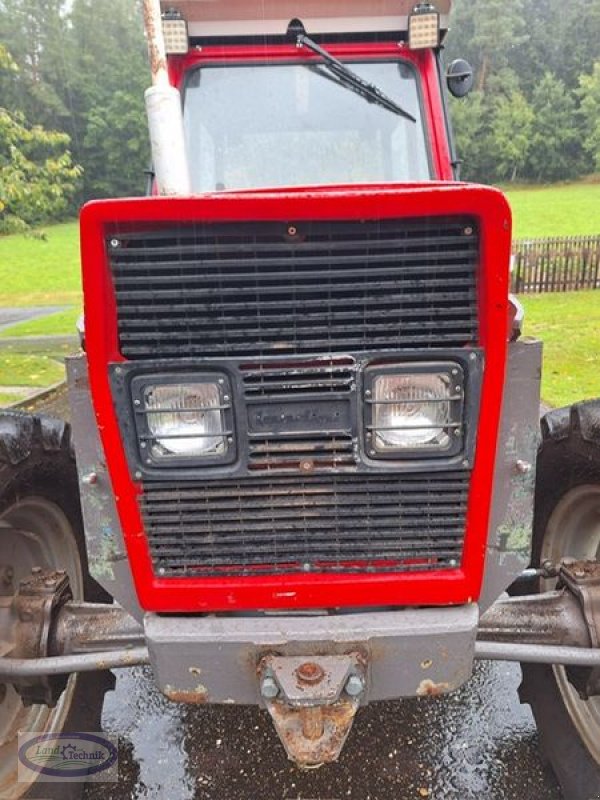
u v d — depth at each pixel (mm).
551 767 2607
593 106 51156
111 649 2301
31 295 22047
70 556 2795
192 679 1921
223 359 1728
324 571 1956
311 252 1645
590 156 52688
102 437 1815
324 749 1788
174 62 3330
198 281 1658
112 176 39875
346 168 3357
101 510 2025
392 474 1853
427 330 1734
